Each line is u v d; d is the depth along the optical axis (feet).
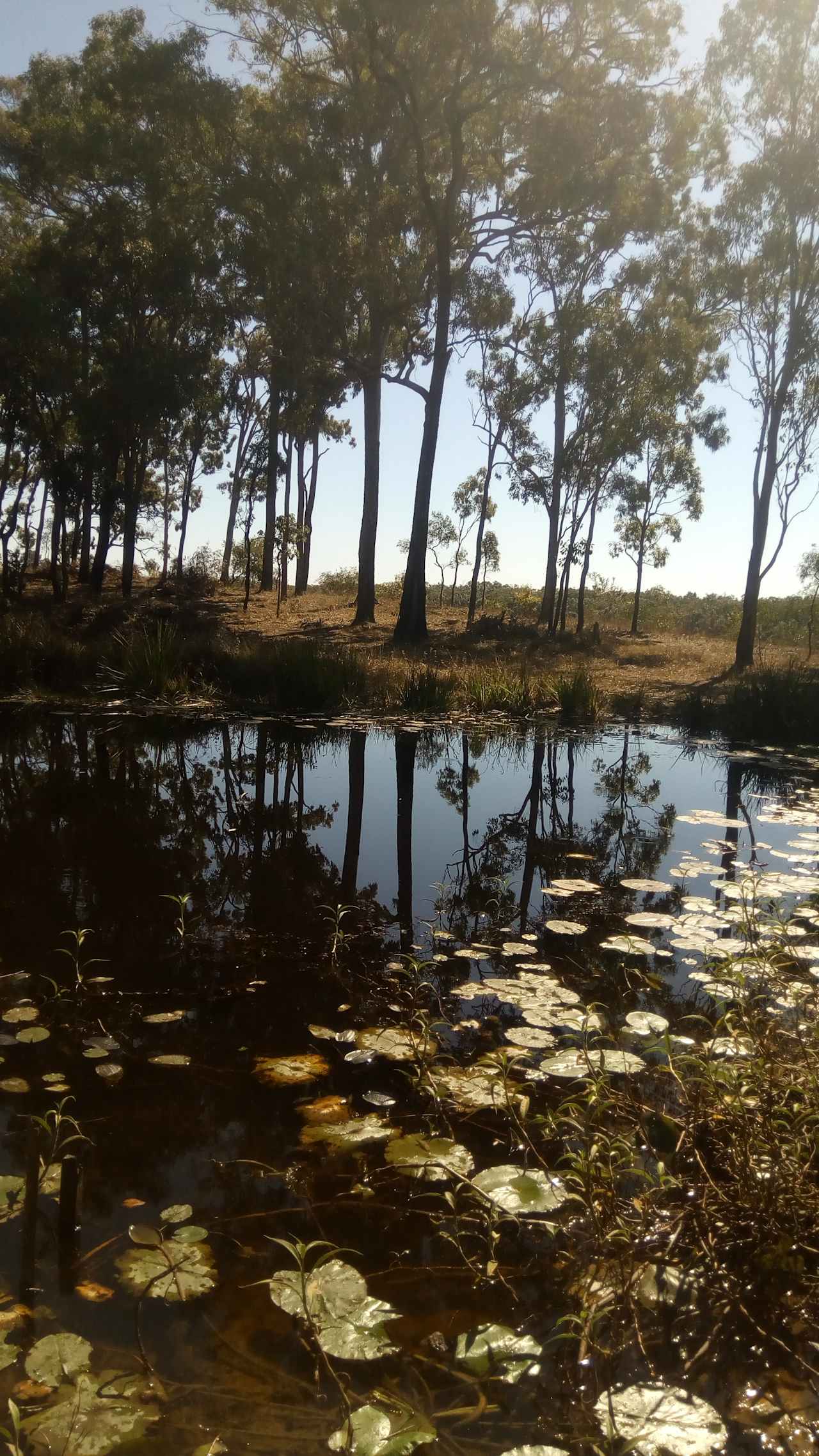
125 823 17.57
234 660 37.91
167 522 91.66
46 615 60.49
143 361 62.23
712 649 64.95
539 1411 4.84
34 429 67.72
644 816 19.70
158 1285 5.66
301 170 50.55
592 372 62.44
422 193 51.62
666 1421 4.76
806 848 16.65
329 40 54.19
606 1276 5.92
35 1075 8.30
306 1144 7.22
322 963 11.09
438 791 21.80
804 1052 7.85
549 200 53.31
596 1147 6.44
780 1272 5.95
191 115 52.42
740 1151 6.57
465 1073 8.29
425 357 68.33
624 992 10.41
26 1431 4.56
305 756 25.35
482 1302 5.70
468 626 67.05
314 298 53.11
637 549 81.71
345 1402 4.82
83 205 66.49
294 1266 5.90
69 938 11.72
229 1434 4.60
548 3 47.88
